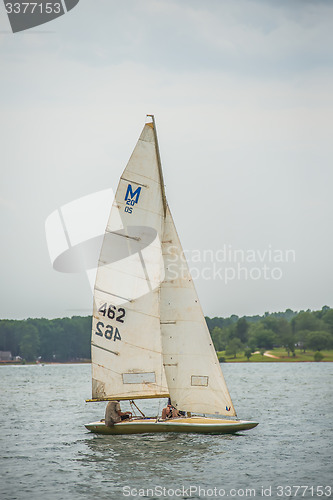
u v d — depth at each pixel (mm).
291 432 155875
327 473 110250
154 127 139875
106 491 99625
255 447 130875
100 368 138750
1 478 108438
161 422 138375
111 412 138750
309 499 95375
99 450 126062
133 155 139500
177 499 95625
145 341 137750
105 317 138875
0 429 170000
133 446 128500
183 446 127750
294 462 117938
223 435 138125
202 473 109312
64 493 98812
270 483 103750
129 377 138000
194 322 137750
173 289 138875
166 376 137750
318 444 137000
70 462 118375
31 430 167125
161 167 140125
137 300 138375
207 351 137125
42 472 111875
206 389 136500
